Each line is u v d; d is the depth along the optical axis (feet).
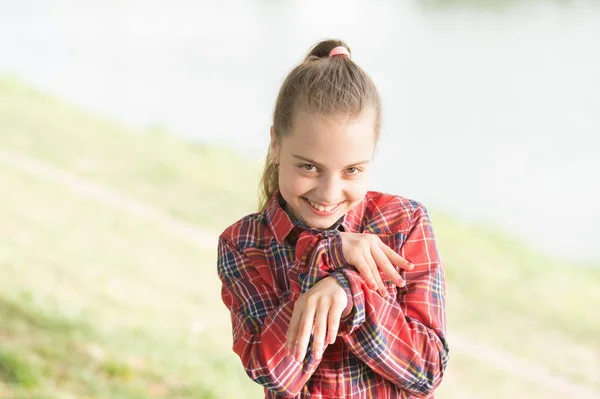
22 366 12.78
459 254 27.73
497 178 38.78
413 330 5.36
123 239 23.94
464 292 24.63
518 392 17.42
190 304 19.33
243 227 5.91
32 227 23.27
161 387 13.38
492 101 51.85
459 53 63.98
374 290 5.28
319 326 4.93
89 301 17.57
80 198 27.71
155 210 28.25
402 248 5.73
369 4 83.87
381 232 5.78
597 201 35.96
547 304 24.23
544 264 28.07
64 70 55.57
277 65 59.98
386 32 71.61
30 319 15.10
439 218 31.68
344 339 5.24
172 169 33.73
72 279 19.01
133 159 34.71
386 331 5.23
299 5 84.48
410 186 36.91
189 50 64.28
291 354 5.01
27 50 61.21
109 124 41.01
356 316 5.05
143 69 57.67
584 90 53.93
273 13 80.48
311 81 5.23
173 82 54.39
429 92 53.47
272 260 5.72
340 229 5.76
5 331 14.35
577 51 63.31
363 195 5.37
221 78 55.88
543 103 51.26
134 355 14.48
